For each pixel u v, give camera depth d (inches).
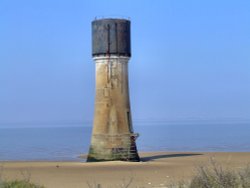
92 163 1513.3
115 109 1566.2
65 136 4992.6
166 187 868.6
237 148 2464.3
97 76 1588.3
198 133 5196.9
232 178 585.6
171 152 2132.1
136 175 1170.6
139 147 2679.6
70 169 1342.3
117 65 1569.9
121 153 1555.1
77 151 2426.2
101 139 1561.3
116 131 1558.8
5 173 1206.3
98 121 1576.0
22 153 2282.2
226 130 6328.7
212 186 581.0
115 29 1561.3
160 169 1315.2
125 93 1582.2
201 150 2315.5
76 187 974.4
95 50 1581.0
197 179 627.5
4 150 2517.2
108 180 1084.5
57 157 2007.9
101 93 1576.0
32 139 4153.5
